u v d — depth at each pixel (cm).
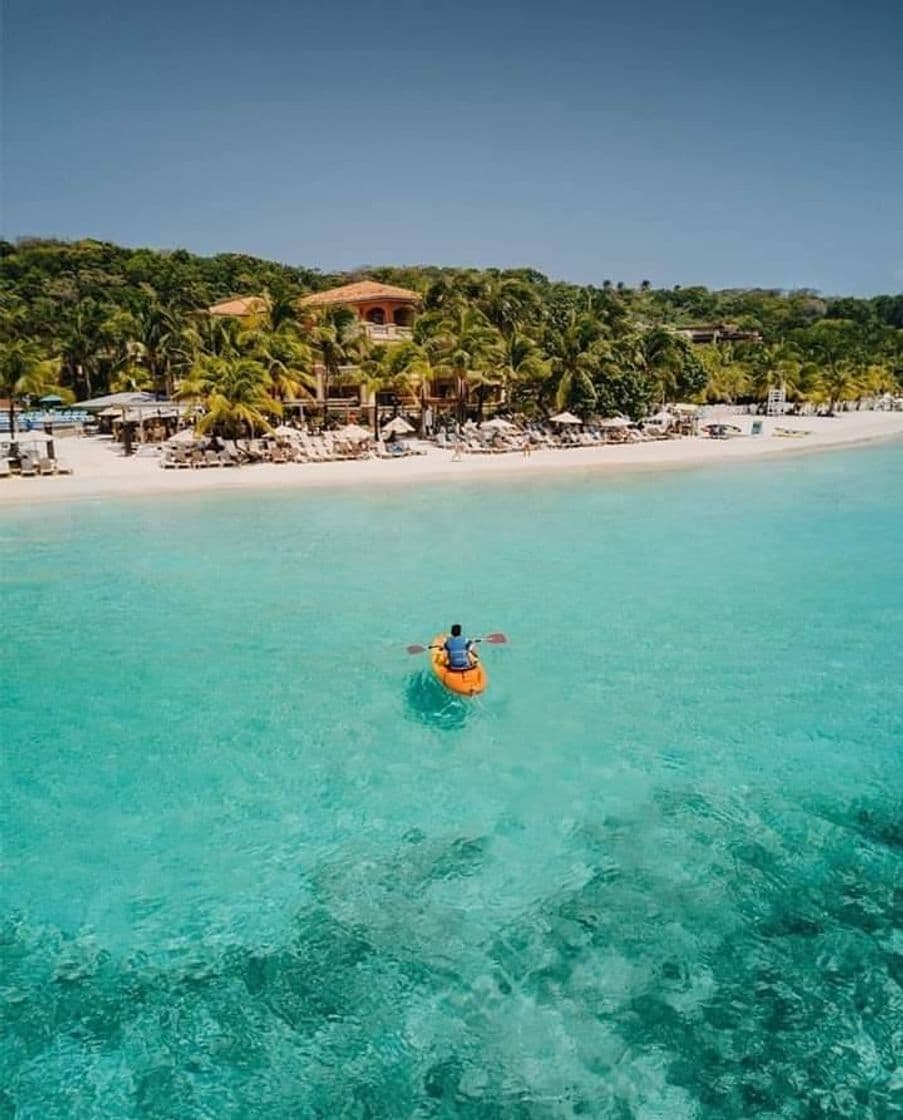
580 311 6688
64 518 2969
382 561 2461
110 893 966
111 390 6419
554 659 1695
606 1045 758
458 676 1440
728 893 969
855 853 1049
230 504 3281
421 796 1175
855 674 1627
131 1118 690
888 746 1331
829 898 962
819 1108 698
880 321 15162
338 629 1867
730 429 6506
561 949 877
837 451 5750
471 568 2395
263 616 1952
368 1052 753
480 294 6247
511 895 965
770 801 1169
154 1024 784
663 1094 710
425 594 2133
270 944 886
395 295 6919
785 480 4275
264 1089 716
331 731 1373
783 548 2702
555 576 2320
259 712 1445
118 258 9706
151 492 3447
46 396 6172
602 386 5797
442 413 5862
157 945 884
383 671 1630
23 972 845
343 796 1174
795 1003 804
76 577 2252
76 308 7319
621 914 931
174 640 1792
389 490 3709
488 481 4034
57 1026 781
